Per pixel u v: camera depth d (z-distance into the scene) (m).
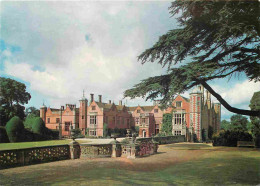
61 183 6.79
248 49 8.73
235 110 9.63
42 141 31.42
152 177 7.54
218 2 7.27
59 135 38.00
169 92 7.95
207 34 8.52
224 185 6.48
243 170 8.67
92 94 47.12
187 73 7.60
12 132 28.73
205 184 6.61
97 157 12.38
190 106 35.22
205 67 7.90
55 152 11.55
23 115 41.84
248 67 9.08
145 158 12.41
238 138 20.34
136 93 8.62
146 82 8.87
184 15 8.47
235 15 7.50
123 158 12.36
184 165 9.96
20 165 9.84
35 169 9.12
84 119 46.44
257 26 7.59
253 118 19.36
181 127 36.44
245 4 7.23
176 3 8.48
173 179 7.20
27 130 32.09
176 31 8.63
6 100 38.75
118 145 12.91
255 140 18.92
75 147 12.20
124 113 48.06
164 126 38.50
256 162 10.64
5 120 37.56
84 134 45.75
